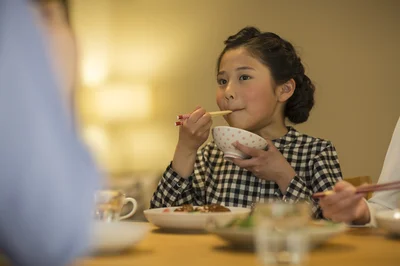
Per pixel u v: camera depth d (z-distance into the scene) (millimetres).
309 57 4332
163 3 4586
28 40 677
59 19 778
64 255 688
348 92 4301
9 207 658
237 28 4449
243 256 1021
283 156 1856
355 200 1323
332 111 4301
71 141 692
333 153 1978
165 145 4535
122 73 4641
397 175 1741
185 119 1875
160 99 4562
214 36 4484
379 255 1021
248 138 1748
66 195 662
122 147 4570
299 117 2146
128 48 4633
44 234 665
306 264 929
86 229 690
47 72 683
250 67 1961
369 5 4312
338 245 1143
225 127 1751
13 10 681
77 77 784
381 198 1700
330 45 4316
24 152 649
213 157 2119
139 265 934
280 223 921
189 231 1390
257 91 1951
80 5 4688
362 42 4309
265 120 2008
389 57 4297
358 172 4281
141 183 4027
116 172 4547
